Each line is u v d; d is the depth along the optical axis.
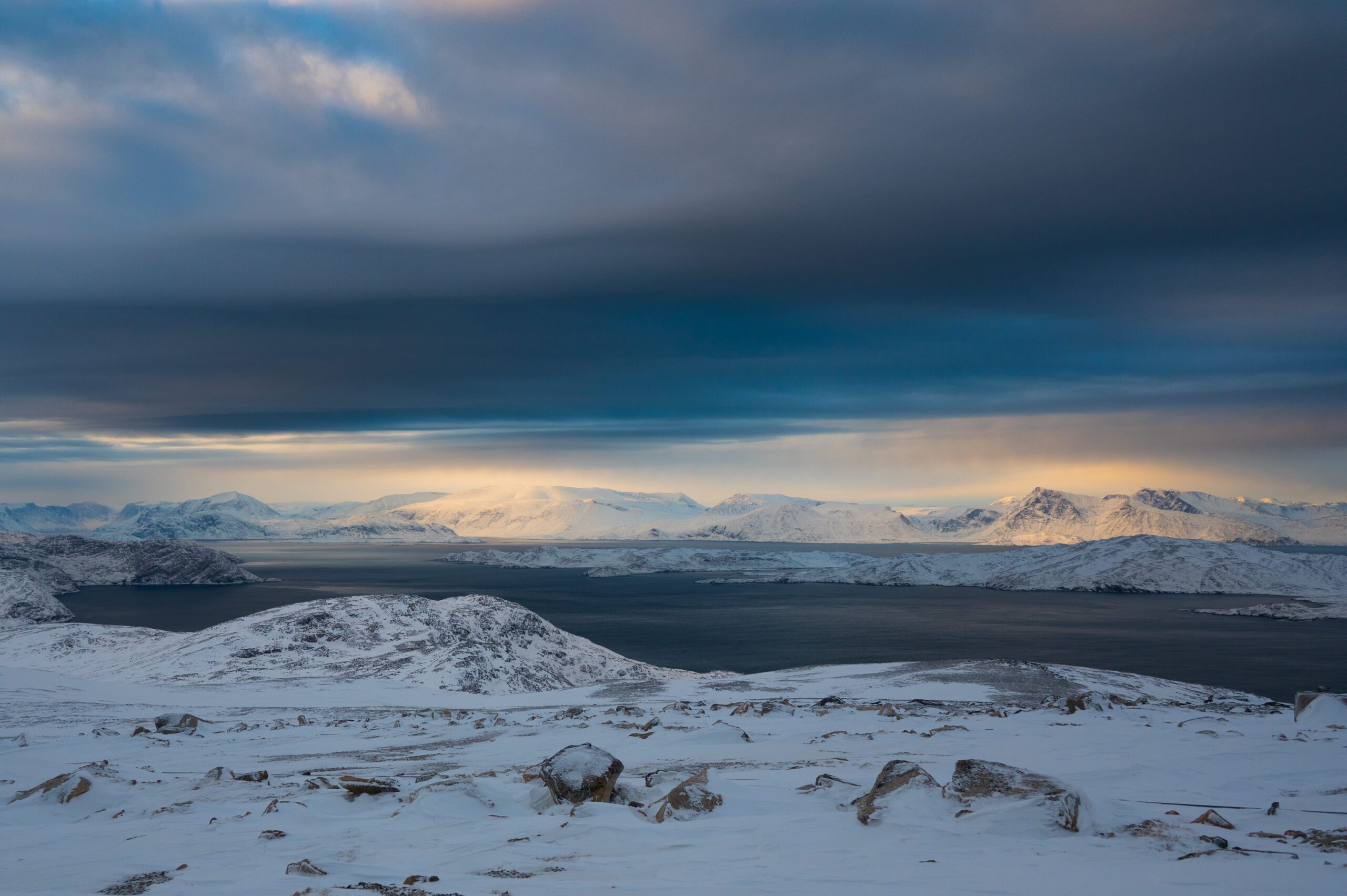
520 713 48.38
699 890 9.57
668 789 17.42
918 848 11.39
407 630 127.12
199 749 33.84
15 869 12.69
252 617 135.38
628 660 131.50
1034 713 37.38
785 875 10.16
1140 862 10.31
